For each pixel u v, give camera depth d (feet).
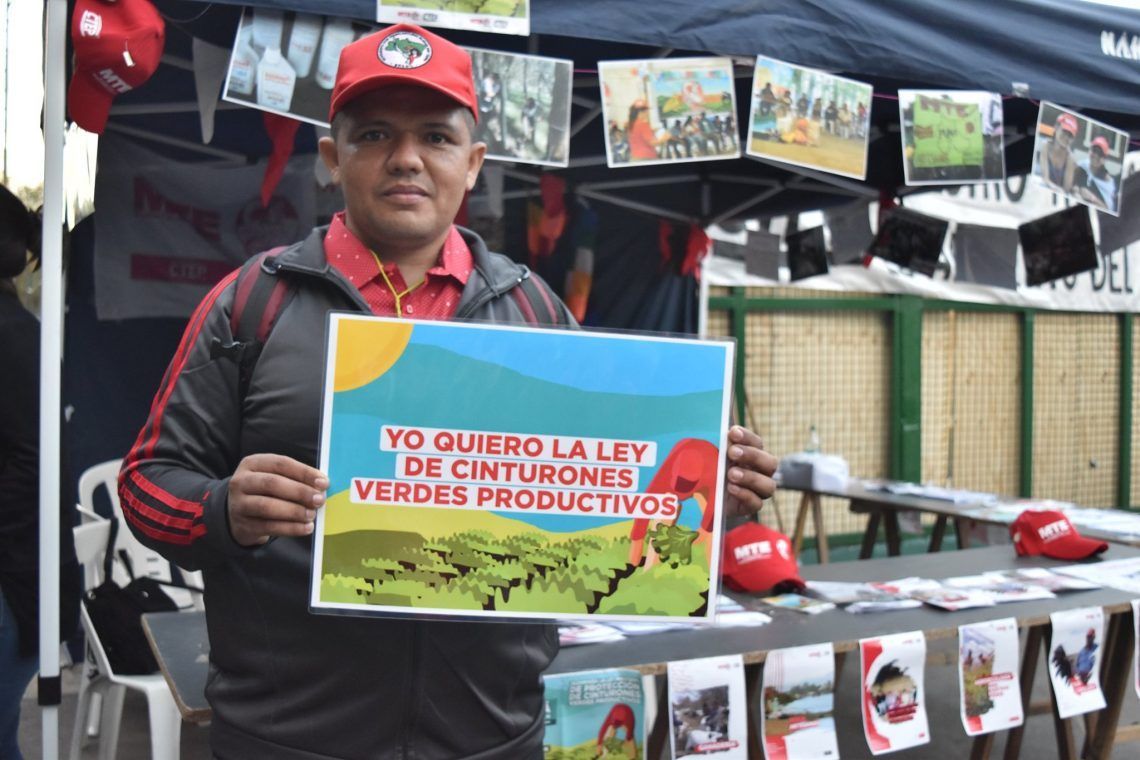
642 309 18.98
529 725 5.19
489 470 4.71
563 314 5.53
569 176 16.96
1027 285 16.97
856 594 10.54
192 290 15.12
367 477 4.62
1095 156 11.20
